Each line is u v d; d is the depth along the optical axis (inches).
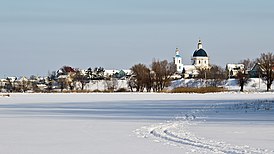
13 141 956.0
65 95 4741.6
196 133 1046.4
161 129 1154.0
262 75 6466.5
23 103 2891.2
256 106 2171.5
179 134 1023.0
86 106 2436.0
